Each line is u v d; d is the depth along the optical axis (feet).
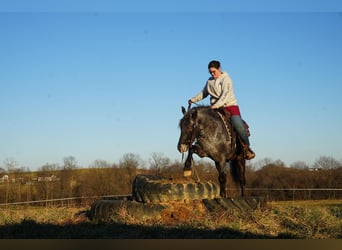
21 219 26.96
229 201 24.73
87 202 49.34
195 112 25.41
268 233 21.48
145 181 25.39
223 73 27.84
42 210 33.19
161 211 23.70
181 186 24.49
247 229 21.83
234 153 27.20
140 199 25.22
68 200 51.75
